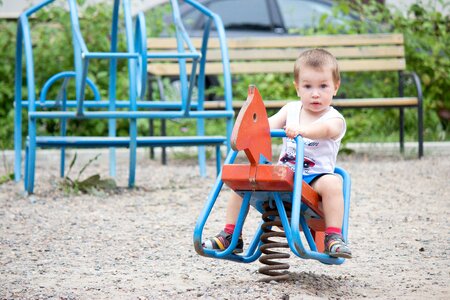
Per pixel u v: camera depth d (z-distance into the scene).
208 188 8.86
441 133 12.88
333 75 4.85
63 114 8.25
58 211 7.50
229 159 4.65
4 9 14.88
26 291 4.73
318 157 4.77
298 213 4.35
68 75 9.18
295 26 13.70
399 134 12.44
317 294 4.62
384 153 11.92
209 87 13.39
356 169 10.19
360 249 6.00
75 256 5.75
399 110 12.25
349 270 5.35
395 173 9.77
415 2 14.62
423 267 5.43
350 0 14.32
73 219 7.11
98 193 8.38
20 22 8.73
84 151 11.78
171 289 4.78
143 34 8.09
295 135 4.55
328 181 4.63
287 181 4.39
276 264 4.82
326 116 4.84
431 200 8.02
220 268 5.38
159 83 11.39
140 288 4.82
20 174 9.55
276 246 4.64
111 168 9.82
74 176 9.93
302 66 4.85
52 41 12.76
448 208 7.59
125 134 12.62
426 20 13.37
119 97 12.56
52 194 8.44
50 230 6.65
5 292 4.70
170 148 12.35
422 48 13.19
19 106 9.46
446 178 9.35
